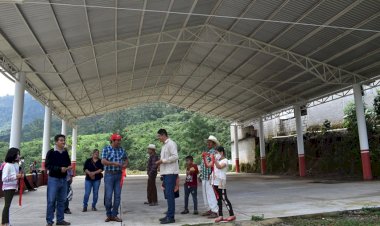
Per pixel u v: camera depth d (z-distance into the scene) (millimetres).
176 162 6715
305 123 26344
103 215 7801
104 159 6730
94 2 10594
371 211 7410
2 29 10945
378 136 18484
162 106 64562
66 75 17438
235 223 6324
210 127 48781
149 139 51219
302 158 23266
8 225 6043
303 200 9586
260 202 9508
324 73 16797
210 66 20438
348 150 20500
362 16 12031
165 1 11711
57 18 11125
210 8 13211
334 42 14203
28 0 9570
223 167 6711
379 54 14758
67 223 6508
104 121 63969
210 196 7234
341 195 10461
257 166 31859
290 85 21141
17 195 13266
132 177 29594
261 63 18125
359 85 17547
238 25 14469
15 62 13836
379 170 17906
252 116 32219
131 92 26438
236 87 23766
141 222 6688
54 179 6277
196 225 6176
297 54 15977
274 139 30016
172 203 6570
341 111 22562
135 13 12211
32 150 49656
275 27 13906
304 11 12320
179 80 24797
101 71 18453
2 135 60281
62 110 26750
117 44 14938
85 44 13844
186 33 15836
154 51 17312
